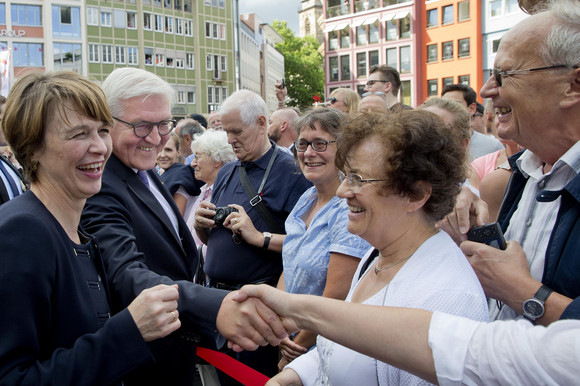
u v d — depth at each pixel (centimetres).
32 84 155
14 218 142
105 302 172
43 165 157
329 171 262
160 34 4244
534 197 175
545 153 167
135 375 213
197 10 4488
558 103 157
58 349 148
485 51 3397
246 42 5772
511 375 100
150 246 226
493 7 3300
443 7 3553
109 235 202
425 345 112
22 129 152
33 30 3694
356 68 4066
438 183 146
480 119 507
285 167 327
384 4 3844
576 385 93
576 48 152
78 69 3866
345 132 155
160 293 159
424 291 139
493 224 167
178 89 4431
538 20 159
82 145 155
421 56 3728
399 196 149
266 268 308
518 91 161
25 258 139
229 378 303
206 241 336
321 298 136
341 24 4081
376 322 119
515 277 154
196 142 443
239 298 165
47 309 145
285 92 620
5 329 135
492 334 107
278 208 318
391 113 154
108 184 217
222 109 330
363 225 154
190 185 457
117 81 227
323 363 162
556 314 145
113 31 3962
